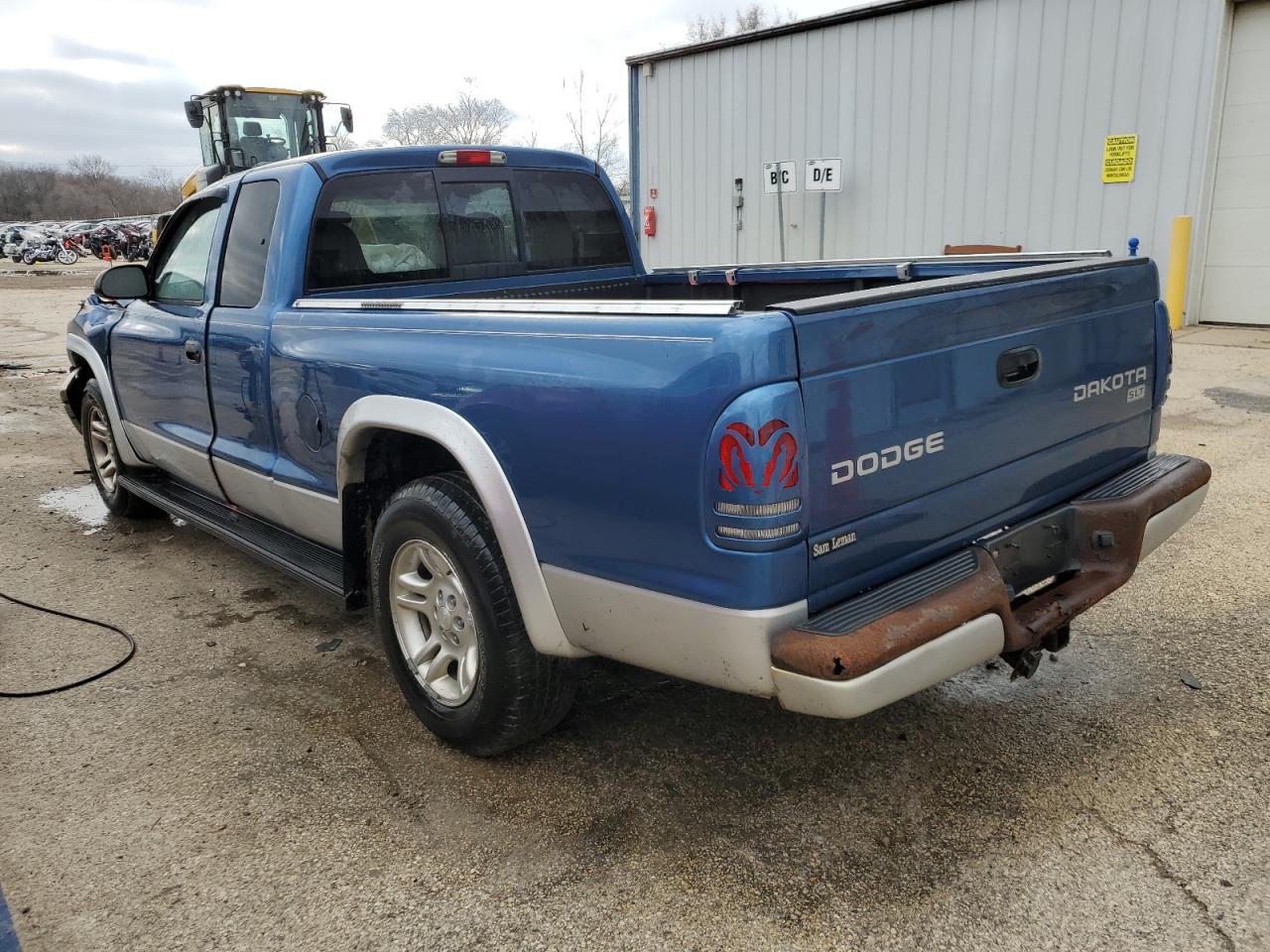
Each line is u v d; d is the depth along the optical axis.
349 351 3.19
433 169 4.03
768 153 14.05
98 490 6.12
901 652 2.19
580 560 2.54
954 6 11.78
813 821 2.70
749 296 4.73
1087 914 2.29
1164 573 4.33
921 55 12.20
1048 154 11.47
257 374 3.72
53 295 23.75
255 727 3.32
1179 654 3.59
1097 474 3.17
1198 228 10.84
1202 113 10.38
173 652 3.95
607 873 2.51
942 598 2.35
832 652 2.11
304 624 4.22
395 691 3.57
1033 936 2.23
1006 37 11.46
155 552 5.22
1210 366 8.95
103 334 5.14
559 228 4.55
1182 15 10.27
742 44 13.93
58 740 3.26
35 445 7.88
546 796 2.86
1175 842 2.54
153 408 4.74
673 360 2.23
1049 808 2.71
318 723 3.34
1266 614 3.88
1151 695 3.30
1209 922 2.25
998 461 2.71
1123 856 2.50
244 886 2.50
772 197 14.16
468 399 2.75
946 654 2.29
